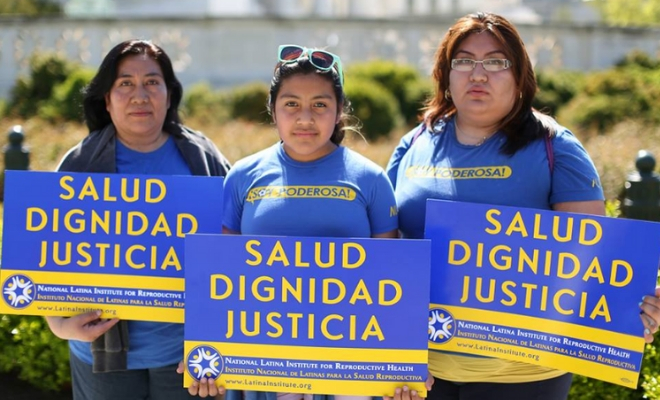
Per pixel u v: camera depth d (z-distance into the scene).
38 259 2.87
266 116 11.90
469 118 2.82
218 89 14.67
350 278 2.67
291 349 2.72
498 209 2.70
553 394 2.84
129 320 2.95
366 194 2.76
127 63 2.96
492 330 2.75
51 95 13.23
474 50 2.76
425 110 3.15
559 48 15.84
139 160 3.06
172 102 3.17
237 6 22.00
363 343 2.69
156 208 2.85
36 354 4.63
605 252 2.62
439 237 2.76
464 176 2.82
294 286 2.69
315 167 2.76
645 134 9.40
